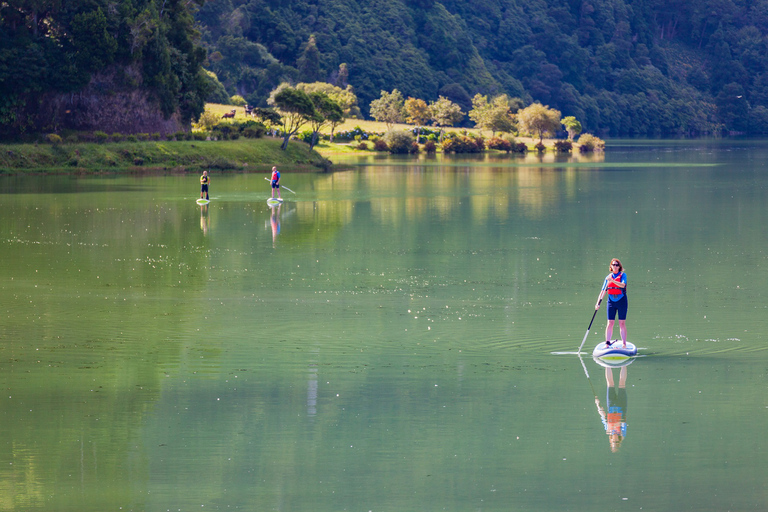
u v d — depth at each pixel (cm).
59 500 2867
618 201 13250
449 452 3256
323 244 8294
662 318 5294
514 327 5056
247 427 3497
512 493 2927
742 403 3753
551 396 3856
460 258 7550
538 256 7719
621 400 3803
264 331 4934
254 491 2938
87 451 3253
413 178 18800
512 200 13312
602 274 6812
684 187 16325
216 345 4644
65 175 18250
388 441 3359
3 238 8369
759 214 11400
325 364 4316
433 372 4197
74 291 5941
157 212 10944
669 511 2802
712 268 7125
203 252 7688
